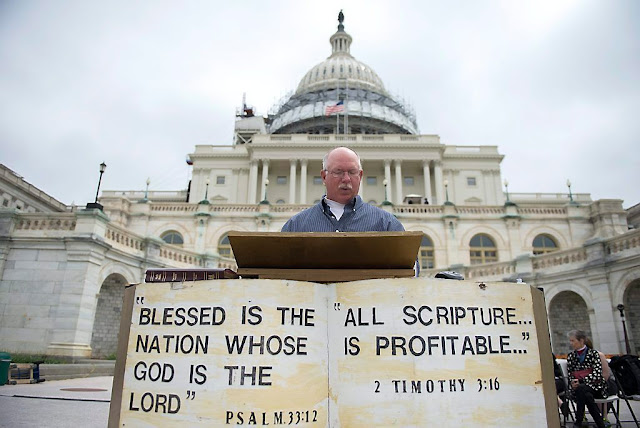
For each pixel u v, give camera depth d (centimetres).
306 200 5466
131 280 1814
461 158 5656
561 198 5619
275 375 228
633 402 1038
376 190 5462
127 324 247
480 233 3066
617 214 2958
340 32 9600
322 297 247
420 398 228
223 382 227
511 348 243
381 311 239
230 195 5544
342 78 7912
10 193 3728
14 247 1544
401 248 253
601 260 1669
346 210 424
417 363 232
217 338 233
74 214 1584
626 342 1449
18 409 659
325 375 236
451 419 226
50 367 1198
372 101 7431
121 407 235
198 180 5634
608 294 1641
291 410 224
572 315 1886
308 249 256
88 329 1515
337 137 5619
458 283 247
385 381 230
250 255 262
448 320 239
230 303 237
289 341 234
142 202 3209
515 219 3069
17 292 1496
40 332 1456
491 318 245
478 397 231
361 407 229
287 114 7462
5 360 1002
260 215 3123
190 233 3105
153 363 237
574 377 684
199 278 297
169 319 241
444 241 3023
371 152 5428
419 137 5591
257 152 5472
